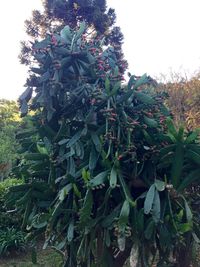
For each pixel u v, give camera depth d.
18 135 3.34
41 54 3.01
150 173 2.92
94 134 2.88
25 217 3.07
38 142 3.22
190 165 2.88
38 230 3.12
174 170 2.80
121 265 3.13
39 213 3.02
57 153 3.04
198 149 2.74
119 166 2.79
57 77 2.91
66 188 2.78
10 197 3.19
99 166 2.91
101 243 2.86
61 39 3.04
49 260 5.94
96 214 2.85
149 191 2.68
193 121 6.05
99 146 2.80
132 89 2.95
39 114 3.21
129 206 2.64
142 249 2.73
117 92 3.03
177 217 2.77
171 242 2.80
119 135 2.84
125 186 2.74
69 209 2.81
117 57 3.39
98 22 14.20
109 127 2.88
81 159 2.94
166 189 2.79
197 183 3.06
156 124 2.89
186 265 3.12
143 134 2.97
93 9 14.51
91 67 3.02
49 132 3.12
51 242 3.03
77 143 2.89
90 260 2.92
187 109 7.27
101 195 2.88
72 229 2.77
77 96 2.97
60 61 2.92
